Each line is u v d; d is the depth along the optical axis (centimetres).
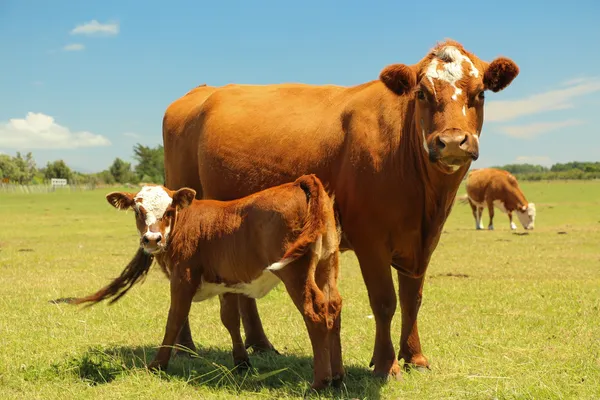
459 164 585
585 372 622
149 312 954
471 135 578
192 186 887
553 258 1588
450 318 918
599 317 906
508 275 1323
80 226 2786
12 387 596
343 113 696
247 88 855
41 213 3800
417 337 687
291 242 581
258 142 753
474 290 1134
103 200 5547
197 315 957
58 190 8400
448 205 658
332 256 596
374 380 620
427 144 597
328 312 588
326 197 593
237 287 641
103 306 989
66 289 1140
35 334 796
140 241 648
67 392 574
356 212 662
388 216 649
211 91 933
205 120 836
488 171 2634
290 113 752
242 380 631
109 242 2041
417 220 653
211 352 756
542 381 585
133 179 10712
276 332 853
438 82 604
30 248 1850
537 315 927
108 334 813
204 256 648
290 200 586
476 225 2688
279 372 659
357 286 1209
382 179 648
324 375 569
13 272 1354
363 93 700
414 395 575
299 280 572
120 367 647
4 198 6025
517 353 712
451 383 605
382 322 649
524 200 2559
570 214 3409
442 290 1135
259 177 745
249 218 614
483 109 630
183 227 653
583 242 1956
